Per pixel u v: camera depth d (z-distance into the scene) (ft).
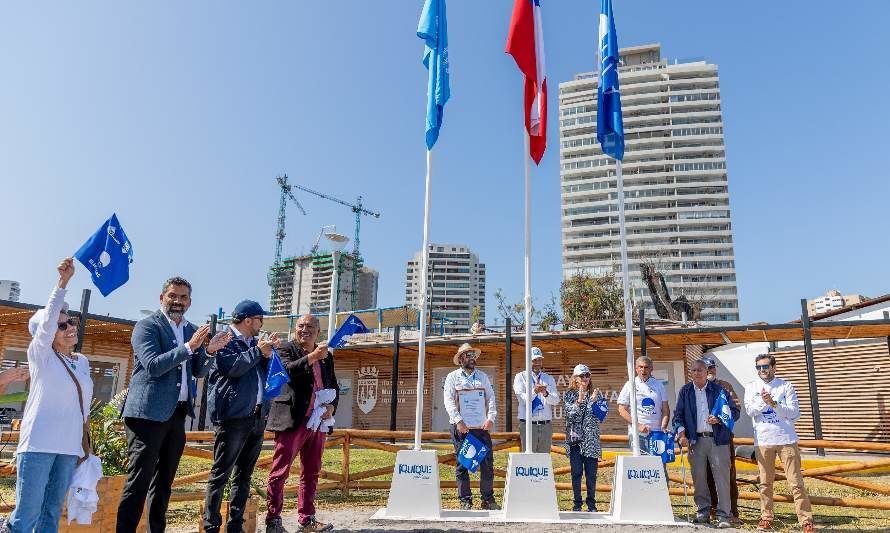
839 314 69.51
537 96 25.71
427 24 26.05
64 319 13.70
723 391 22.66
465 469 24.35
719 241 428.56
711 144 451.53
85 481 13.78
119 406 19.49
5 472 20.51
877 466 24.94
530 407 23.03
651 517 21.39
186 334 16.10
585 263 443.32
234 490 17.06
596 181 458.91
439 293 468.75
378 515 22.24
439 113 26.12
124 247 17.31
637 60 501.56
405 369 77.30
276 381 17.02
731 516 22.29
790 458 21.29
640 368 24.97
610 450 51.47
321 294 280.92
